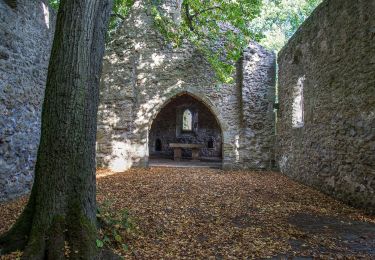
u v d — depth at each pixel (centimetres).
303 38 858
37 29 688
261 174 1059
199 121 1700
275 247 374
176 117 1698
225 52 1162
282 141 1078
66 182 303
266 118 1156
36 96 693
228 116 1162
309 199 652
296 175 916
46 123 308
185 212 533
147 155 1143
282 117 1081
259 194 703
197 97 1159
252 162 1154
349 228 454
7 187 586
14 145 609
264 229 447
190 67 1157
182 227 447
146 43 1155
